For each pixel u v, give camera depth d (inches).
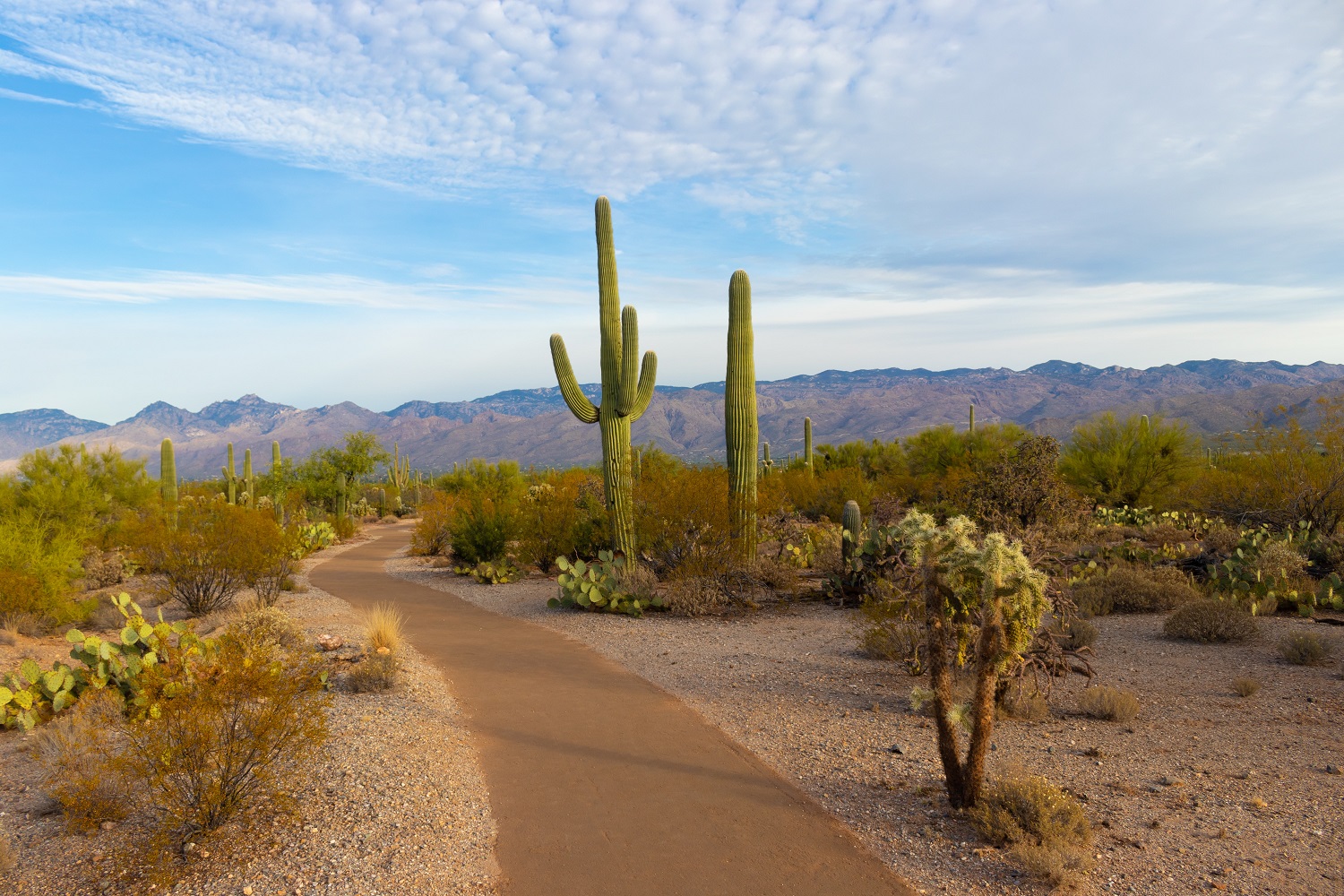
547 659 419.8
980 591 208.2
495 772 247.6
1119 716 287.9
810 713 307.6
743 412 607.8
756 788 232.8
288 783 223.0
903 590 351.6
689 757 260.1
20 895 173.0
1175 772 233.9
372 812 211.6
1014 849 180.4
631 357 670.5
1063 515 767.1
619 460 672.4
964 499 783.7
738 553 574.6
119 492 746.8
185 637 320.5
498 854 192.2
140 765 191.8
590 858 189.6
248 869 181.6
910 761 250.1
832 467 1547.7
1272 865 175.2
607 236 668.7
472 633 498.3
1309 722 278.8
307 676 235.6
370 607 607.2
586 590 574.6
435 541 1048.2
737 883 177.0
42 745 262.8
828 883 176.4
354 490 1882.4
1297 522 678.5
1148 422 1034.7
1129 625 455.5
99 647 315.0
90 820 197.3
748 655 418.6
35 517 657.6
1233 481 781.9
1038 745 262.1
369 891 173.2
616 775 244.5
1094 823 199.2
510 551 848.3
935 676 207.3
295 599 649.0
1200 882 168.7
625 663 407.8
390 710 307.3
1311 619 449.4
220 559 586.2
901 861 184.9
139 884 175.8
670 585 600.4
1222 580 521.0
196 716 195.2
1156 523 871.1
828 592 588.4
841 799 221.9
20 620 503.2
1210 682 336.5
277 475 1755.7
